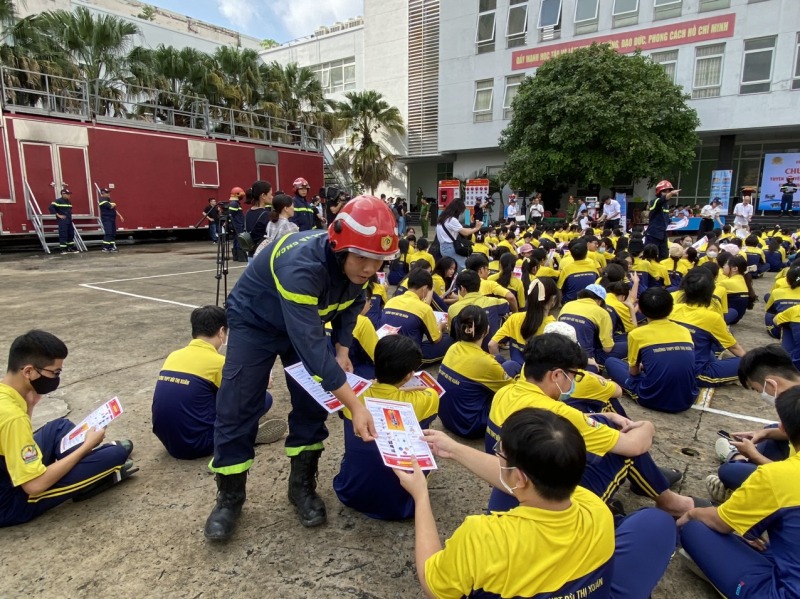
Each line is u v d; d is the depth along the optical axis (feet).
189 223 52.26
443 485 8.94
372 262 6.15
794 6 53.83
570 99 54.85
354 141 89.97
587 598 4.30
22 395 7.47
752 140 62.49
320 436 8.01
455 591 4.50
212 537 7.16
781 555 5.57
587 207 54.03
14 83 45.73
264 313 6.91
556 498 4.25
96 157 44.78
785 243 37.96
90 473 8.04
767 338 17.92
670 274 23.66
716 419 11.51
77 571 6.73
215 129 61.62
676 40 60.75
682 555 6.94
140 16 90.43
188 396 9.21
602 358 14.12
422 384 8.39
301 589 6.47
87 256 40.88
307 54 103.30
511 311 16.92
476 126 76.23
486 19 73.05
